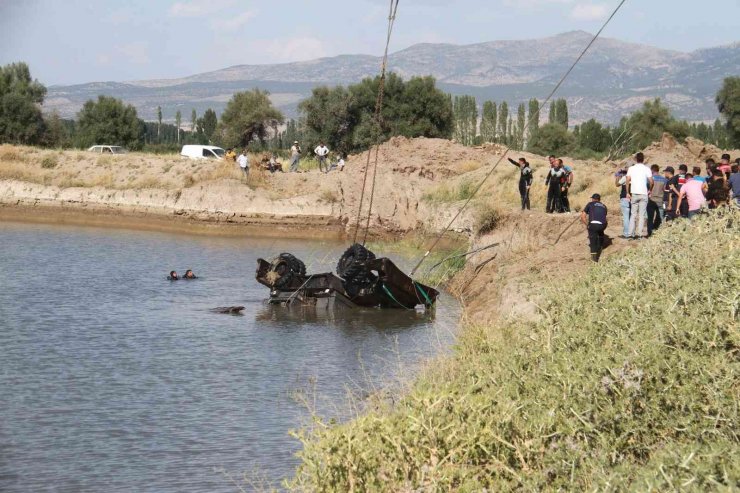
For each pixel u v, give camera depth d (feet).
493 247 111.65
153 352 73.87
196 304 100.27
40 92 324.60
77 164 215.92
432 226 170.81
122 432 51.13
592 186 139.85
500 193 158.71
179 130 646.74
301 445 48.52
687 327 30.76
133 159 216.54
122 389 61.26
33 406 56.65
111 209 198.59
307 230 186.09
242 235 183.11
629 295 37.37
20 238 163.32
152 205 195.52
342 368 68.28
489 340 47.19
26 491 42.04
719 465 22.90
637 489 22.40
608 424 27.86
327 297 99.86
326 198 190.60
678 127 262.88
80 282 113.80
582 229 94.79
